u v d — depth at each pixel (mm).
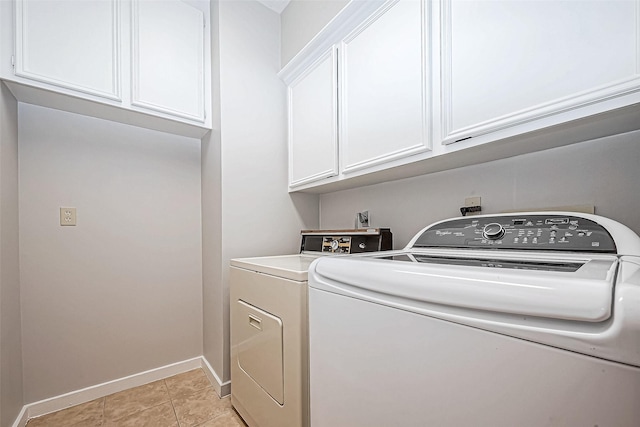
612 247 665
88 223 1711
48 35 1368
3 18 1277
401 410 577
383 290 615
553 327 393
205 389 1784
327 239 1730
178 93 1777
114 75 1552
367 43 1337
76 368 1648
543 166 1038
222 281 1745
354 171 1453
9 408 1313
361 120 1381
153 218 1949
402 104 1169
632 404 330
